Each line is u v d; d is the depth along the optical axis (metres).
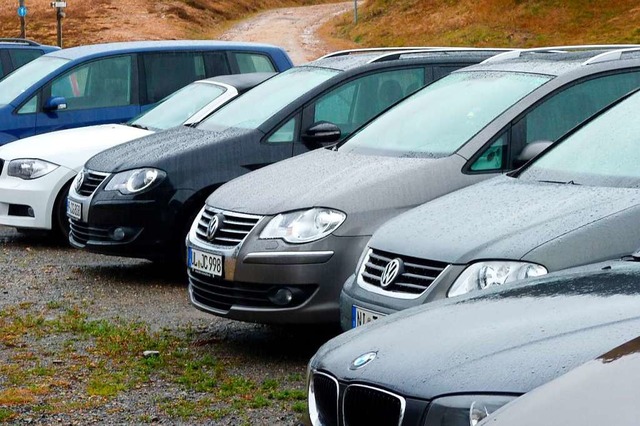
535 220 13.34
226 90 27.69
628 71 18.48
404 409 8.68
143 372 16.84
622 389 6.70
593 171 14.73
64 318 20.62
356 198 16.78
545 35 173.88
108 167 24.03
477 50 24.75
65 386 16.22
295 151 22.41
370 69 23.12
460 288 13.02
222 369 16.91
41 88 33.03
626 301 9.05
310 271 16.66
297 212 16.97
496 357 8.64
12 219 28.64
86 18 189.25
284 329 19.67
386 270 13.88
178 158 23.00
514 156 17.44
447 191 17.03
